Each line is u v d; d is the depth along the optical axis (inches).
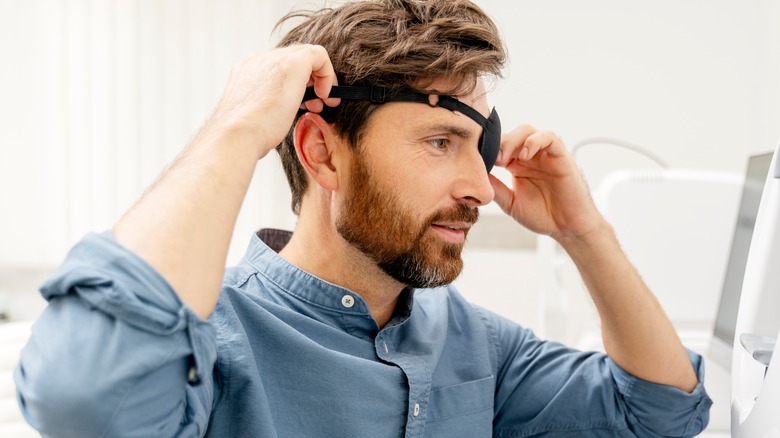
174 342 21.1
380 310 32.8
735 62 74.5
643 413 36.0
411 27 28.5
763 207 34.9
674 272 57.5
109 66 76.9
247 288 32.9
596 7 76.3
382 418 30.6
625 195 57.8
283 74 25.5
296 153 31.4
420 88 27.9
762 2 72.3
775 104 68.1
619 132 76.4
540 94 77.1
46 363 20.2
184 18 78.0
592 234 35.8
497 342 38.7
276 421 29.2
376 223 28.6
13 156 77.0
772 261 33.4
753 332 33.3
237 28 78.4
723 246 57.1
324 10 32.4
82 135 77.2
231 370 28.4
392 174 28.2
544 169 36.1
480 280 79.0
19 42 76.4
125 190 78.0
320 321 31.7
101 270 20.6
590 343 51.4
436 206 28.4
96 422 20.1
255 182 79.3
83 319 20.6
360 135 28.5
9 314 79.5
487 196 28.6
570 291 62.4
